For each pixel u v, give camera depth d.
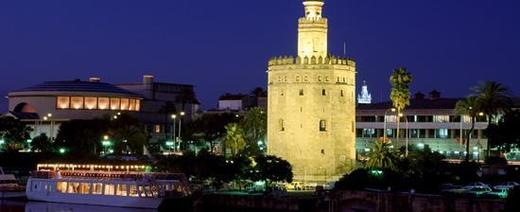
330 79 178.25
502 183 145.62
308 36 181.75
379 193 120.25
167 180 147.12
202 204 141.25
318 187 141.75
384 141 165.62
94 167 166.38
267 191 147.75
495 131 164.88
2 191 168.62
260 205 133.75
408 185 136.75
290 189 157.25
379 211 119.81
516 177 154.88
